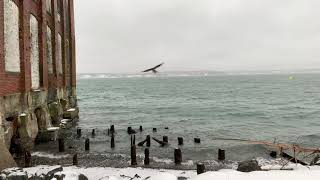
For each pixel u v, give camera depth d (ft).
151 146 66.13
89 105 201.46
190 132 89.40
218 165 48.93
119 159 52.11
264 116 132.36
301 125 106.42
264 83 586.04
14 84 48.96
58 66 81.00
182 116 134.10
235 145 66.69
